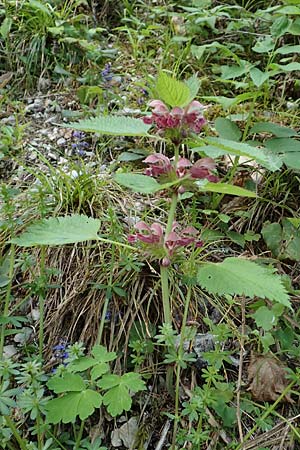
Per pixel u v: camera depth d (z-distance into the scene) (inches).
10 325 84.6
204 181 78.2
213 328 75.5
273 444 74.1
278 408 78.5
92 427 75.9
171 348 69.5
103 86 133.3
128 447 75.0
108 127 70.3
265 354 80.9
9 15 143.3
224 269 68.2
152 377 80.2
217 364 74.2
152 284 87.6
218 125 103.2
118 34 156.3
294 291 86.3
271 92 130.0
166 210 101.2
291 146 98.3
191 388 79.0
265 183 105.1
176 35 148.4
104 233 93.6
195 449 72.2
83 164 102.2
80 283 87.8
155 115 66.1
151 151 113.3
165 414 73.3
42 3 151.2
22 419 74.5
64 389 63.4
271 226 97.9
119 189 103.7
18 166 111.0
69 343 83.7
